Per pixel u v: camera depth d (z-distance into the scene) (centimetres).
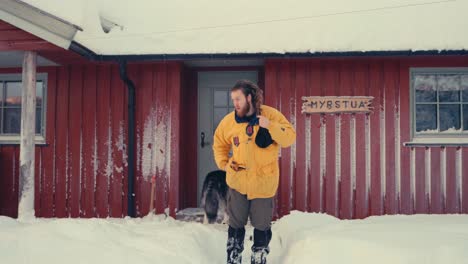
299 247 362
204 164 777
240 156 347
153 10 710
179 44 655
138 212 707
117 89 722
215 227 620
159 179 704
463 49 612
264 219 352
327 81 689
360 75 686
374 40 634
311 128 690
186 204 767
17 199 738
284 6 698
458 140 677
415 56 640
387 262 285
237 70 776
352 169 683
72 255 297
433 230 344
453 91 690
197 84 784
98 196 716
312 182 686
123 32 676
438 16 659
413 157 680
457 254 280
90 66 725
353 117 686
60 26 546
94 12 684
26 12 543
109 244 326
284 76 693
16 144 743
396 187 678
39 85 748
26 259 284
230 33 663
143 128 712
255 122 342
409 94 681
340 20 666
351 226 395
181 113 725
